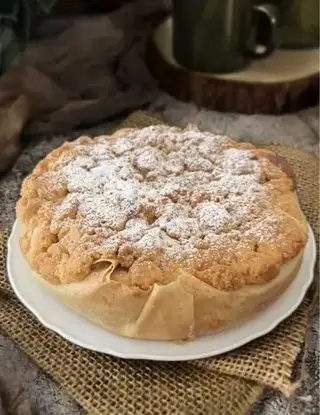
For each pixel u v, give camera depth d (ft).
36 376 1.34
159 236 1.30
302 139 1.98
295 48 2.13
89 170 1.49
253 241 1.32
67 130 2.02
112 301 1.25
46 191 1.43
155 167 1.47
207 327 1.28
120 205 1.37
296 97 2.04
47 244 1.34
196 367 1.31
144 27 2.29
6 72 1.90
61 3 2.21
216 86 2.02
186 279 1.24
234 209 1.38
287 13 2.05
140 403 1.26
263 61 2.08
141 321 1.25
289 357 1.30
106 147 1.55
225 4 1.90
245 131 2.00
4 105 1.89
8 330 1.39
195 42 1.98
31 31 2.02
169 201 1.39
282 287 1.34
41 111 2.00
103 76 2.11
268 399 1.31
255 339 1.33
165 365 1.31
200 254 1.28
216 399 1.26
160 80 2.13
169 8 2.33
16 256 1.45
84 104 2.01
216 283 1.25
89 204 1.37
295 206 1.43
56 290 1.31
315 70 2.05
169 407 1.25
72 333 1.31
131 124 1.98
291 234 1.34
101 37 2.13
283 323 1.37
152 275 1.25
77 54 2.09
